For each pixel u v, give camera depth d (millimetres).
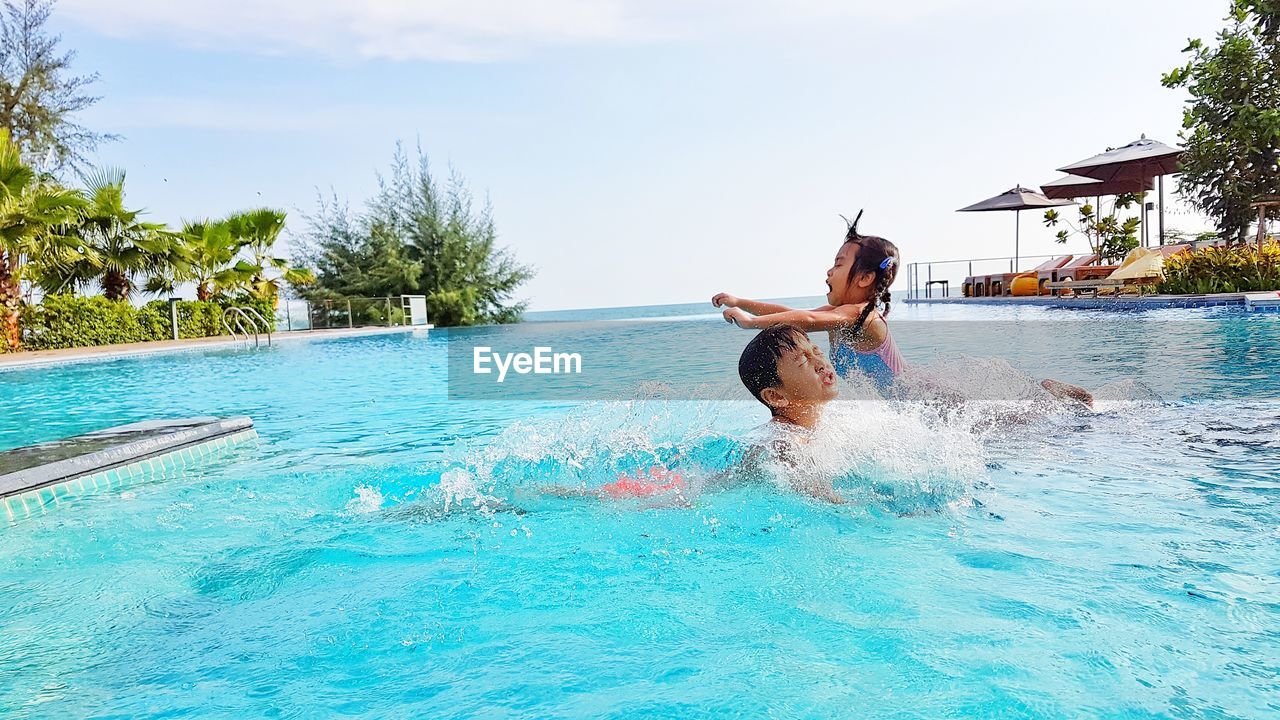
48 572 2465
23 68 27062
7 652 1848
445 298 29781
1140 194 23906
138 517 3117
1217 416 3928
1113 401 4227
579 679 1596
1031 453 3260
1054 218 26797
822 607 1900
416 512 2869
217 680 1660
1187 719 1337
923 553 2221
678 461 2814
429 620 1936
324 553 2498
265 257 24328
